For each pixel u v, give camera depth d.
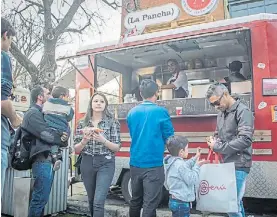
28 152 3.43
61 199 4.77
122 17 8.15
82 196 5.70
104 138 3.34
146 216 3.06
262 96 4.15
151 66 6.63
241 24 4.35
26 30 9.41
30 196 3.74
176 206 3.04
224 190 2.89
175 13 6.99
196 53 6.01
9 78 2.34
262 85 4.17
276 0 6.97
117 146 3.41
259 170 4.07
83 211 4.75
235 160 3.02
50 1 9.54
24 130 3.39
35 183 3.44
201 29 4.62
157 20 7.13
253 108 4.18
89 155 3.40
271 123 4.07
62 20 9.69
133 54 5.83
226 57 6.17
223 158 3.17
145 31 6.30
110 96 6.06
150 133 3.12
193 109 4.50
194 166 3.03
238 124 2.99
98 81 5.62
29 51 9.53
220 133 3.19
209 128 4.40
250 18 4.31
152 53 5.89
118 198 5.69
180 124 4.62
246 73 5.49
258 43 4.24
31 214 3.44
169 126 3.18
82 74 5.60
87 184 3.46
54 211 4.64
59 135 3.47
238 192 2.98
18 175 4.39
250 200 4.87
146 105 3.25
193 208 4.64
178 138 3.15
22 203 3.77
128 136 5.00
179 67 6.47
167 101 4.71
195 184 3.01
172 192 3.07
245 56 5.58
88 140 3.33
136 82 6.69
